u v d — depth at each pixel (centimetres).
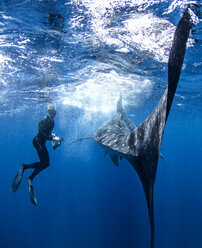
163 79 1177
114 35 720
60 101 1745
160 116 214
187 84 1309
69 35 722
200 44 757
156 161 209
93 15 599
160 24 641
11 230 2759
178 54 183
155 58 899
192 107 2031
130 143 253
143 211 2792
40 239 2325
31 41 766
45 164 771
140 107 1920
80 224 2747
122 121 496
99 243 2042
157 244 2011
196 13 559
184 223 2494
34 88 1364
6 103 1764
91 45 799
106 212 3462
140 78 1189
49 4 548
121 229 2266
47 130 768
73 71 1095
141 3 540
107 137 325
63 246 2131
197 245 1944
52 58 925
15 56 898
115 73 1127
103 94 1559
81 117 2400
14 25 658
